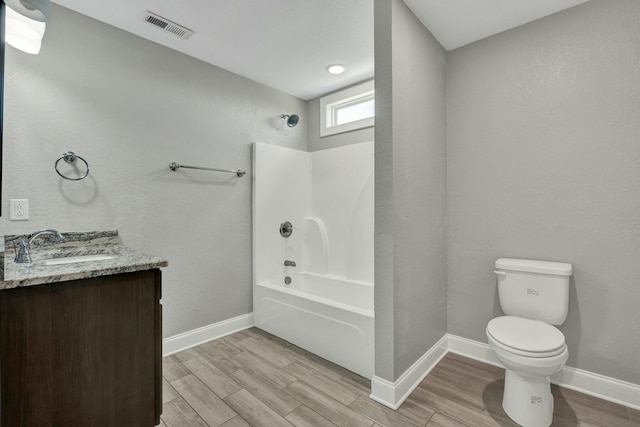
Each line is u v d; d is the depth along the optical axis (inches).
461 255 93.0
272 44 93.2
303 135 136.9
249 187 115.2
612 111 70.4
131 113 86.0
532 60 80.4
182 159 96.7
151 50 90.2
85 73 78.0
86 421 47.7
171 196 94.3
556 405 69.4
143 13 77.9
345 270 120.9
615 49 69.9
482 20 79.9
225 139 108.0
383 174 69.4
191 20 81.1
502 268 80.4
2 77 45.6
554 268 73.1
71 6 74.7
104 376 49.4
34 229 70.6
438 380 79.4
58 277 44.2
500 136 85.6
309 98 136.3
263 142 120.1
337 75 113.8
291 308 100.0
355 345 82.4
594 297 73.2
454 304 94.7
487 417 65.3
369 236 113.8
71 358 46.4
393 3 68.2
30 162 70.1
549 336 63.9
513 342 61.7
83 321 47.3
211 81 104.3
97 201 80.0
